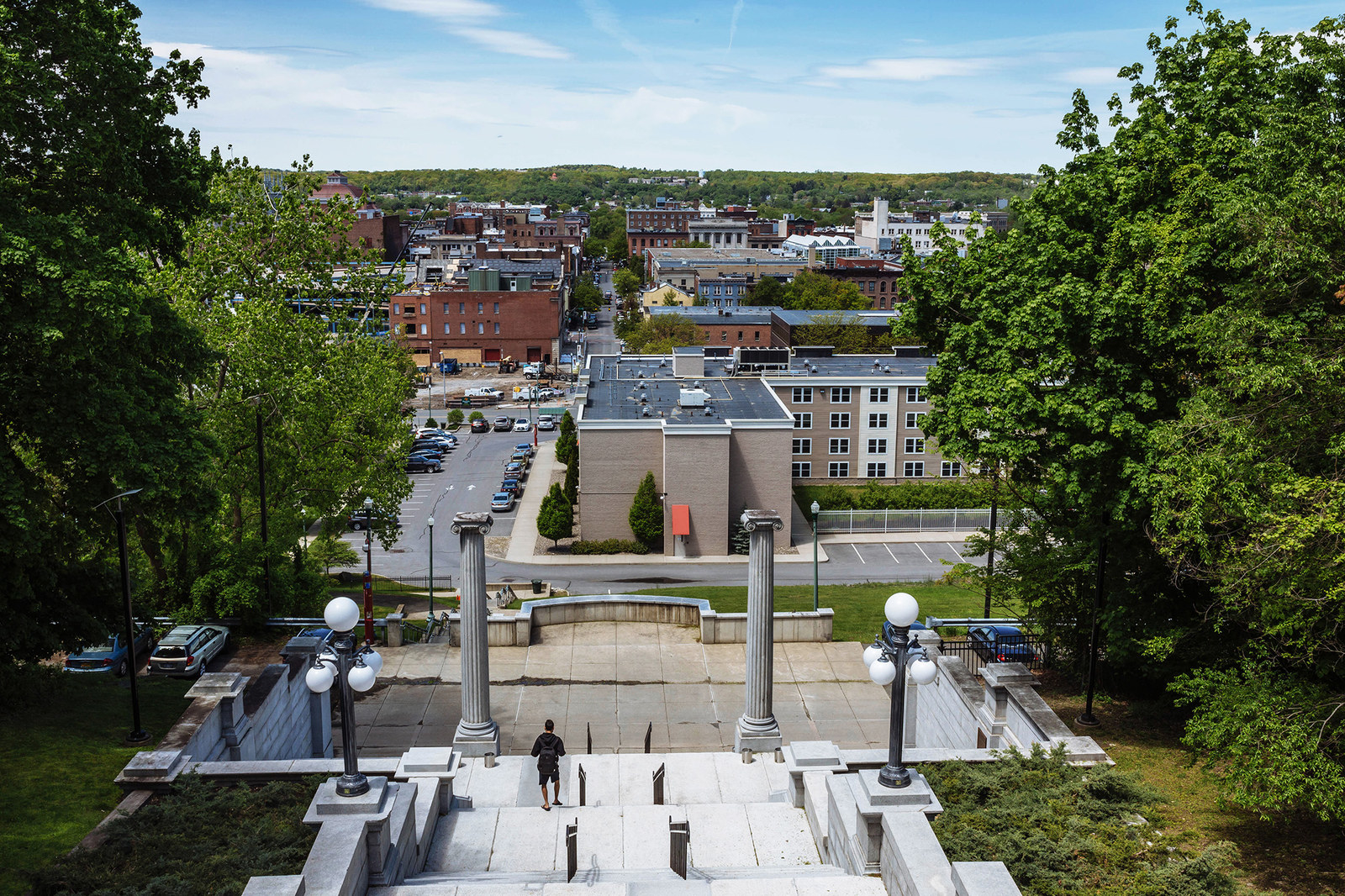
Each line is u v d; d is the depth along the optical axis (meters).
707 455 66.56
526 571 64.06
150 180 28.08
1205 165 24.41
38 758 20.91
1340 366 16.86
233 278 43.06
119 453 22.75
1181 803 19.53
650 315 142.38
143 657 33.28
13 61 21.08
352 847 14.28
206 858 14.74
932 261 30.67
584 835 19.12
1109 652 24.31
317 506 46.75
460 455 96.81
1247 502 17.22
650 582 61.34
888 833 14.81
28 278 20.41
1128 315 22.64
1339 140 20.27
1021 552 29.34
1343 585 15.34
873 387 78.44
